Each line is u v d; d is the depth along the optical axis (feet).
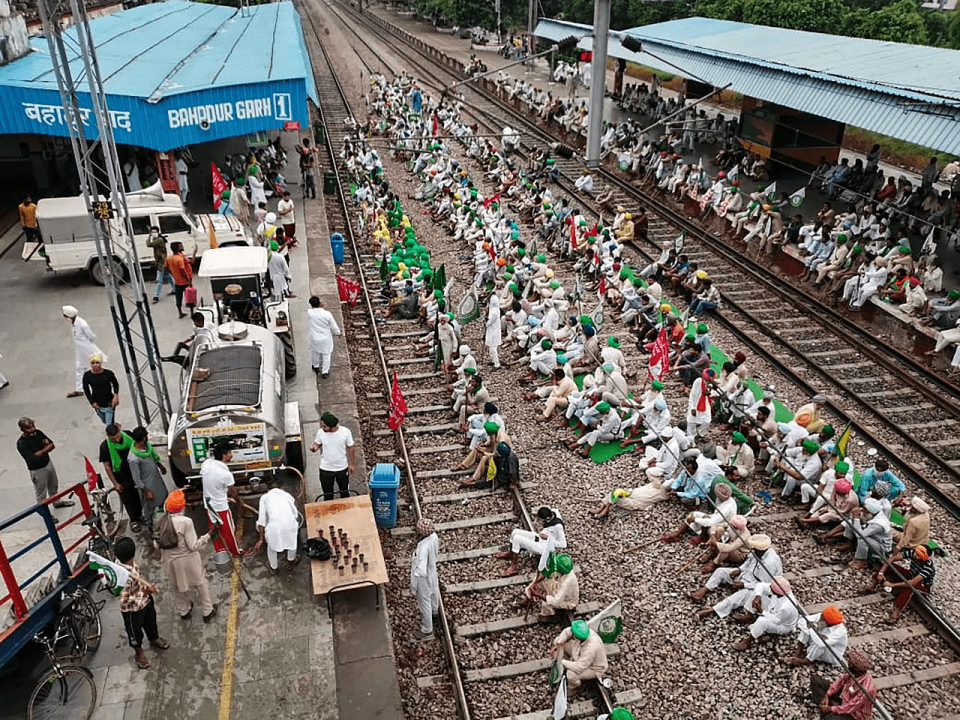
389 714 27.32
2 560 25.30
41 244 62.28
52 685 26.94
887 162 105.81
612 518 39.70
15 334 53.01
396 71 181.98
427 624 32.12
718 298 62.90
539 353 52.65
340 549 32.78
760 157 96.73
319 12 337.93
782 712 29.27
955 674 31.17
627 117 128.47
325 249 73.46
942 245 72.69
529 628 32.94
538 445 45.75
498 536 38.37
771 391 44.24
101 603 31.17
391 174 105.19
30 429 33.35
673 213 86.63
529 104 135.03
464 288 67.97
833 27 141.18
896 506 38.70
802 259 69.31
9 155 85.97
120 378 47.88
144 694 27.37
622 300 63.05
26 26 86.53
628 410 45.85
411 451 44.88
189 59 94.84
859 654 27.37
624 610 33.91
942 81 66.54
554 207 81.61
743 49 96.63
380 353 55.67
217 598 31.96
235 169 90.53
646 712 29.12
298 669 28.76
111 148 35.91
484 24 238.27
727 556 35.01
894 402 50.93
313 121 133.08
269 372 38.11
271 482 36.91
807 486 39.50
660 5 171.53
